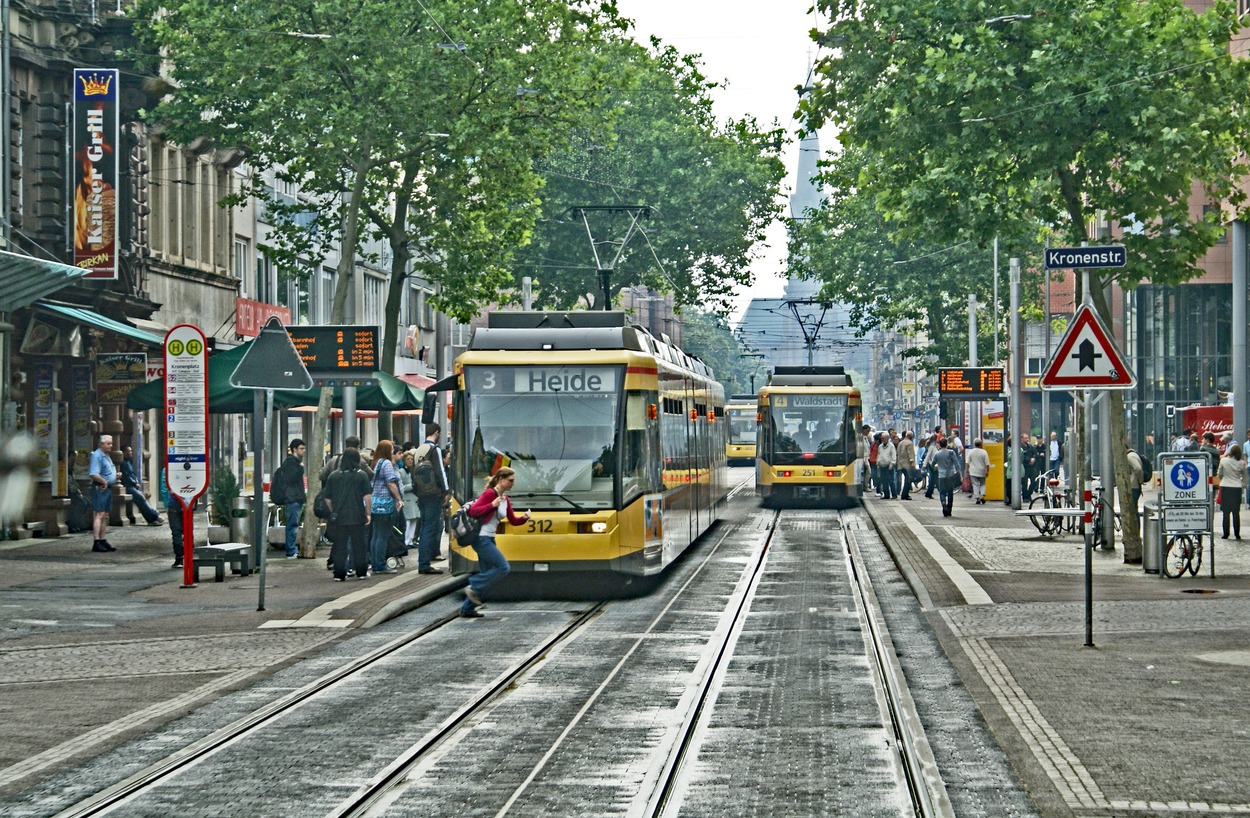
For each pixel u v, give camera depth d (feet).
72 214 122.83
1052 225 93.91
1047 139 87.76
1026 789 33.88
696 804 32.99
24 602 76.23
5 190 116.37
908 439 193.88
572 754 38.63
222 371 107.45
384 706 46.14
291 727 42.73
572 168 224.12
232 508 103.65
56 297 121.08
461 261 143.84
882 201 94.99
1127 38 86.79
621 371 80.28
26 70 121.19
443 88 120.37
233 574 90.17
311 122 114.62
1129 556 93.30
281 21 117.50
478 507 71.00
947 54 90.79
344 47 115.24
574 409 79.66
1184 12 88.69
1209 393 250.78
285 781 35.68
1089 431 106.73
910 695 46.93
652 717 43.86
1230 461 115.75
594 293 230.27
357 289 215.72
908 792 33.96
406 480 108.17
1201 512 83.56
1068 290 241.35
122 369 130.82
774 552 108.99
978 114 89.15
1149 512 87.97
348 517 86.89
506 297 152.56
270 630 65.31
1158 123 86.53
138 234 139.23
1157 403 259.80
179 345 82.02
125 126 135.44
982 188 90.79
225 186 170.30
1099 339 57.47
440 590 81.82
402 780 35.83
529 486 78.59
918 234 93.71
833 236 237.66
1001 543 113.29
